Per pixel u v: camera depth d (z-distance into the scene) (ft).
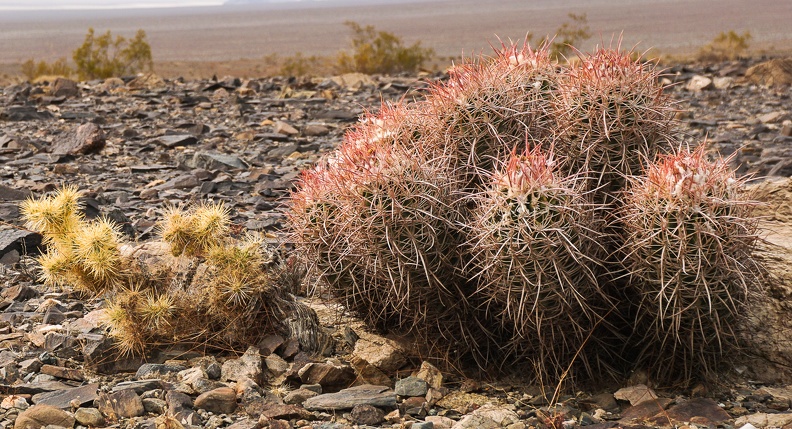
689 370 12.67
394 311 13.01
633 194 11.68
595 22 337.52
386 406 12.05
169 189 26.86
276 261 14.97
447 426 11.47
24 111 41.98
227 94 52.85
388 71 81.20
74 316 15.57
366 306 13.58
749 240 11.53
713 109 45.65
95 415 11.39
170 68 119.03
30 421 11.02
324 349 13.98
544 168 11.27
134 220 22.80
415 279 12.25
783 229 15.90
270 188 26.71
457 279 12.48
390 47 82.69
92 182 28.02
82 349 13.73
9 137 34.73
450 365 13.26
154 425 11.18
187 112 45.06
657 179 11.32
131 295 13.71
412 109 13.80
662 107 12.62
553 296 11.49
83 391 12.19
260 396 12.22
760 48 132.05
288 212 13.46
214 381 12.68
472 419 11.38
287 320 14.19
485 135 12.85
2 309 15.98
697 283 11.28
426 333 13.21
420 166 12.01
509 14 540.52
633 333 12.66
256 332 14.11
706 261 11.16
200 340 14.14
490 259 11.46
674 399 12.41
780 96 50.11
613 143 12.50
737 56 85.66
